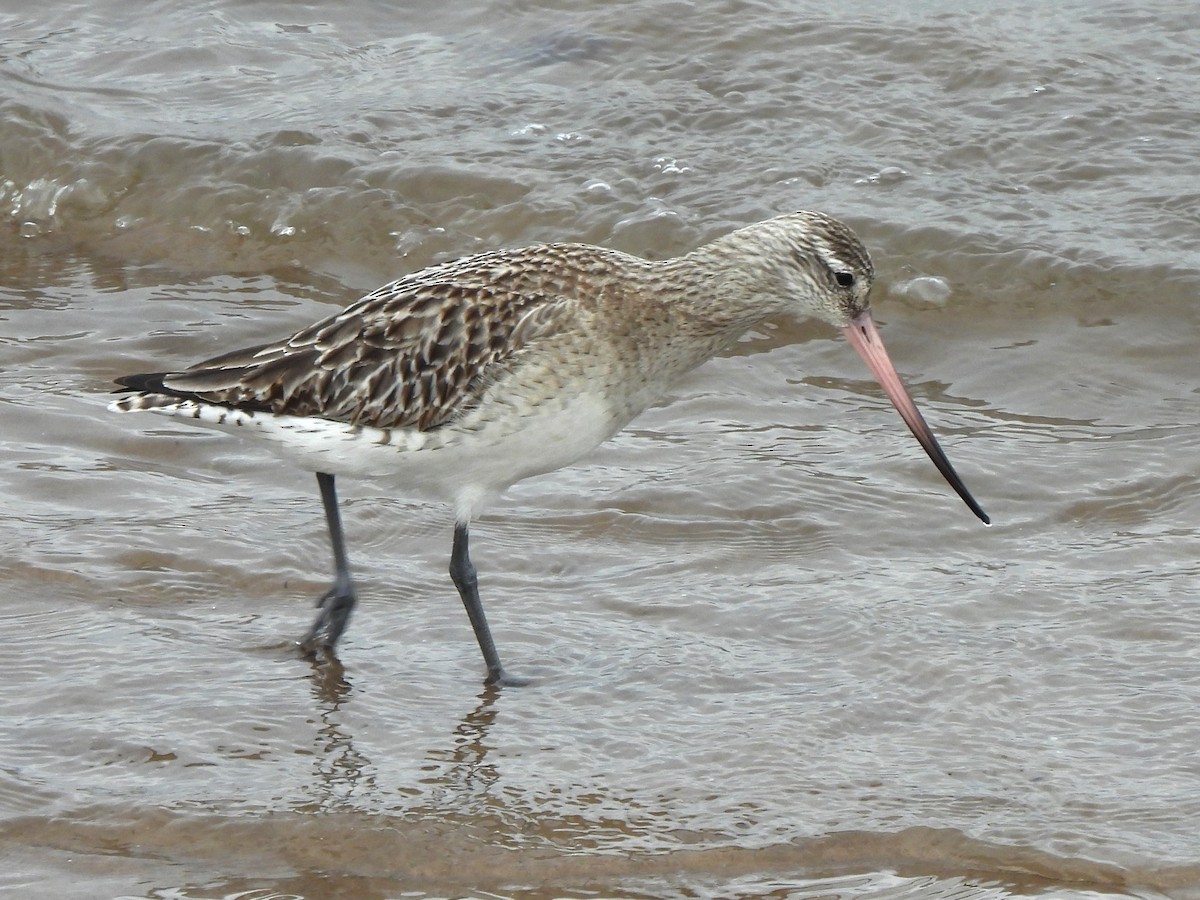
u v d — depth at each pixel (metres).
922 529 13.17
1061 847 9.39
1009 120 18.38
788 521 13.29
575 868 9.43
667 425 14.91
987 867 9.34
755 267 11.84
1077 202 17.25
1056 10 20.28
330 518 11.75
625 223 17.55
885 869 9.37
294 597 12.36
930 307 16.45
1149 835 9.45
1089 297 16.23
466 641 11.88
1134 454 14.09
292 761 10.35
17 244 18.67
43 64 20.80
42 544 12.75
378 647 11.77
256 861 9.52
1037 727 10.51
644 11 20.62
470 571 11.48
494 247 17.77
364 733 10.66
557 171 18.33
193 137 19.23
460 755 10.44
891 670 11.22
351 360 11.22
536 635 11.89
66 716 10.73
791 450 14.39
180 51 20.98
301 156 18.78
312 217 18.39
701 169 18.14
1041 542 12.93
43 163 19.23
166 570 12.55
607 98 19.38
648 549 13.02
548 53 20.36
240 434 11.59
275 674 11.34
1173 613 11.73
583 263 11.60
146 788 10.02
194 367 11.48
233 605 12.25
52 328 16.59
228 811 9.84
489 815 9.84
